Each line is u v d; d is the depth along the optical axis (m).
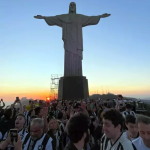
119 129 3.30
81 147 2.77
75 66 30.72
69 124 2.83
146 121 3.44
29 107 14.05
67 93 28.75
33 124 4.44
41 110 8.16
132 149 3.08
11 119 6.29
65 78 29.38
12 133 3.40
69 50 30.98
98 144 5.03
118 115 3.32
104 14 31.81
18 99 7.98
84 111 7.42
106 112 3.39
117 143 3.23
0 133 5.85
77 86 28.94
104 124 3.34
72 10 32.50
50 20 31.53
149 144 3.49
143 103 19.08
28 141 4.55
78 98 28.42
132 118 4.65
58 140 6.11
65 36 31.36
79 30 31.52
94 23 32.12
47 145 4.34
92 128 6.95
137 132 4.56
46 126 6.14
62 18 31.62
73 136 2.72
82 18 32.00
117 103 10.36
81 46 31.33
